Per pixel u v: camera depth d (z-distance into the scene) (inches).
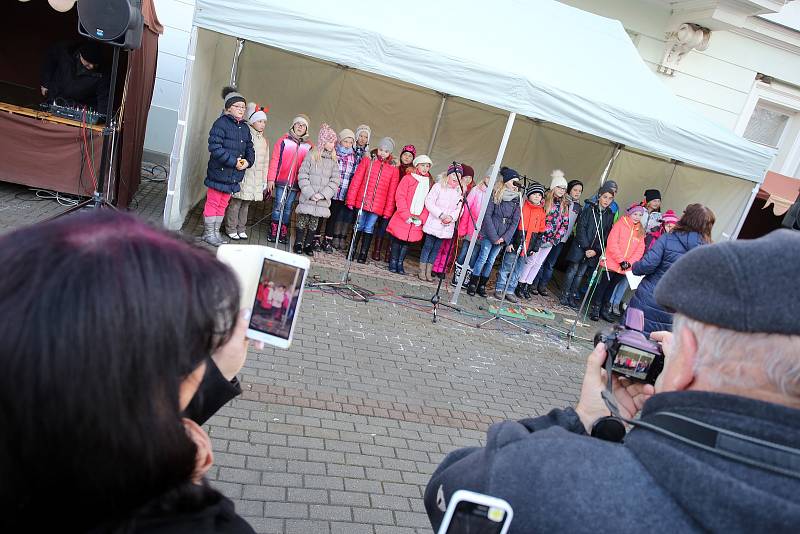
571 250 294.4
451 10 256.7
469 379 180.9
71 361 18.8
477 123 358.6
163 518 23.1
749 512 22.7
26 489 20.2
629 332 43.4
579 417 37.8
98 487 20.3
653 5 346.9
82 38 322.0
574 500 26.9
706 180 302.5
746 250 27.0
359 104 344.5
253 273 47.7
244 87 330.0
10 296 19.2
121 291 20.0
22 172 237.3
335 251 283.9
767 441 24.6
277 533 95.3
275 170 256.5
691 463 24.9
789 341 25.4
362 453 124.5
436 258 278.1
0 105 230.8
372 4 235.0
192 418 36.3
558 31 281.4
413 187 261.9
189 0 318.3
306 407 136.6
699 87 363.6
